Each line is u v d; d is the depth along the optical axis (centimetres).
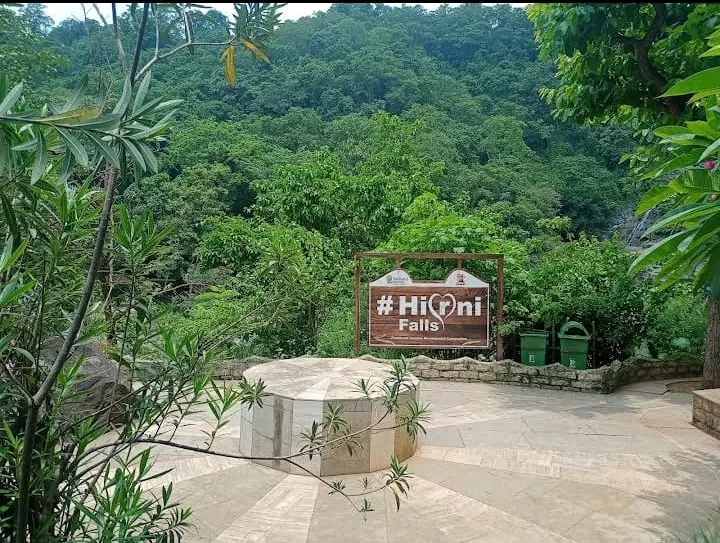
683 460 509
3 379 182
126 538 191
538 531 378
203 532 371
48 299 197
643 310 863
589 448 539
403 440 500
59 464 197
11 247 163
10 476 183
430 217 998
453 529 380
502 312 847
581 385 765
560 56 753
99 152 147
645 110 721
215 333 267
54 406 196
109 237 220
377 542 362
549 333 869
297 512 402
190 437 545
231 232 1136
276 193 1298
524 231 1830
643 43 620
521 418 636
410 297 823
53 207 201
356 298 830
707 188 220
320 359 629
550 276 888
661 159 703
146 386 209
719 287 238
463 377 815
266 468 477
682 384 813
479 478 464
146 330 214
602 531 378
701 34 580
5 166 147
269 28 182
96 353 484
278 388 490
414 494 433
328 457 459
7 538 188
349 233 1269
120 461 206
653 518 397
